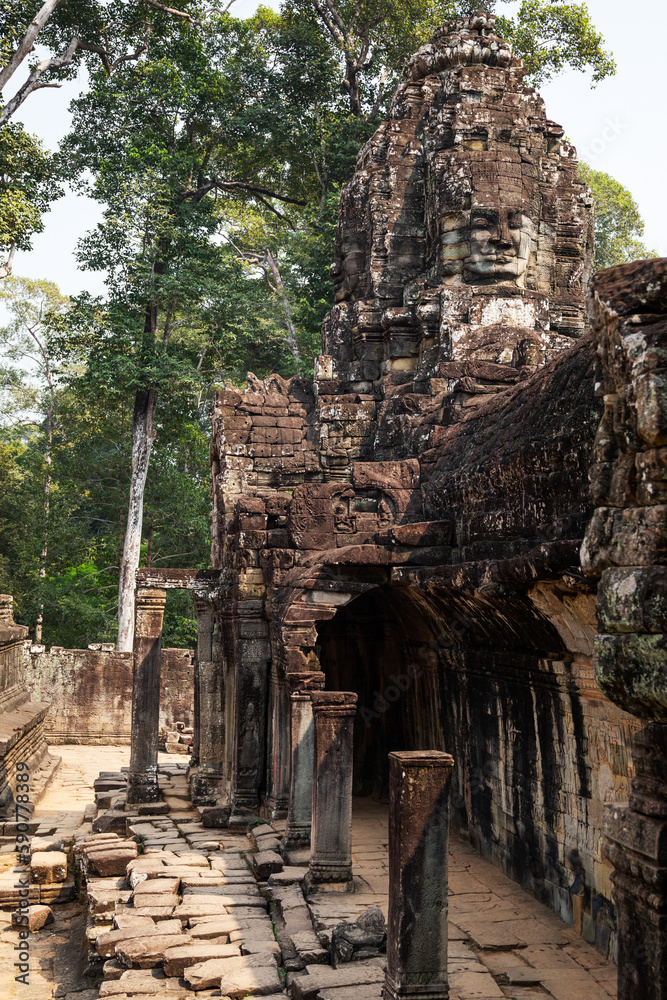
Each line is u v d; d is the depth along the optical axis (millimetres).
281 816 12203
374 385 16375
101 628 33125
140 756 14664
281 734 12297
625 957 4395
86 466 34000
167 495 32938
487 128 15641
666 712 4156
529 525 8680
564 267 16453
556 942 7738
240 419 15805
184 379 26906
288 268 36875
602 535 4617
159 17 28031
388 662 14555
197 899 9406
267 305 31531
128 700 26766
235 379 34406
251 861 10672
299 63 28531
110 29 27484
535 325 15180
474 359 14062
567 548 6512
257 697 13094
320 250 26859
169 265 28156
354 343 16859
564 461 7914
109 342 27672
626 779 7184
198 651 16156
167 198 27547
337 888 9109
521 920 8297
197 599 15461
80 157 28734
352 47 27609
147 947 8047
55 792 18625
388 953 6211
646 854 4191
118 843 11945
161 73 27391
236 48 29359
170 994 7348
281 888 9391
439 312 15234
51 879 11875
